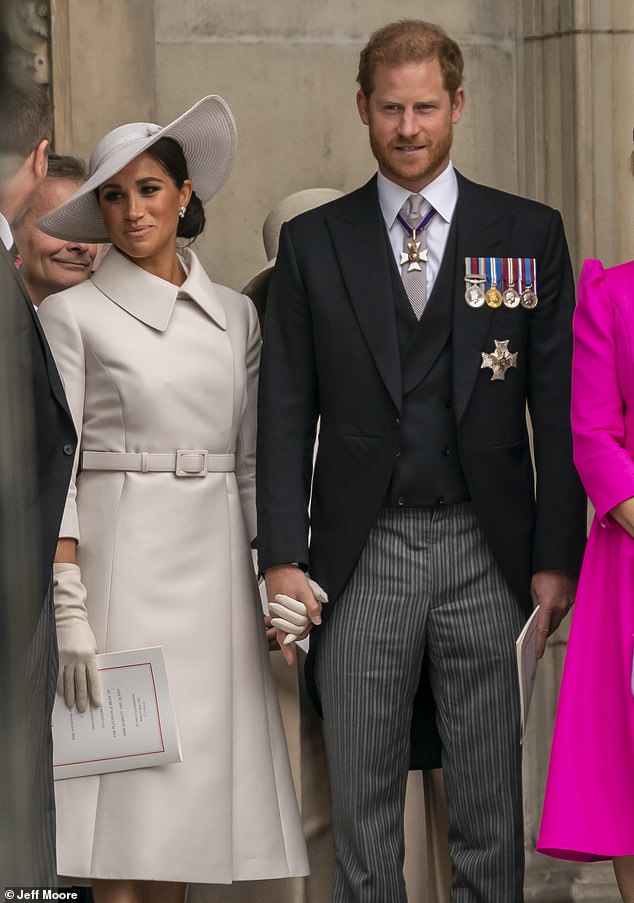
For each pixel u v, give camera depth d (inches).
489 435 452.8
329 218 469.1
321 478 465.1
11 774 132.1
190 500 454.6
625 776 415.5
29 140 188.1
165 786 438.9
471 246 456.1
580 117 676.1
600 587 428.8
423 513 453.4
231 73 701.9
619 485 417.7
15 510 131.6
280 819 465.7
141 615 444.8
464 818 459.5
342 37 713.0
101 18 649.6
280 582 454.9
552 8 688.4
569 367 461.4
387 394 449.1
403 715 457.4
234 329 477.7
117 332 453.1
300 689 507.5
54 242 547.2
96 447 453.7
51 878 207.5
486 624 453.4
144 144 446.9
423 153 450.3
